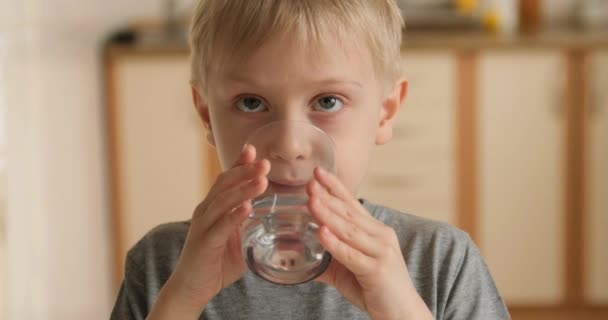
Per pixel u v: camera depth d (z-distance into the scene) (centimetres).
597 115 351
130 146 346
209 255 97
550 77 349
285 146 90
